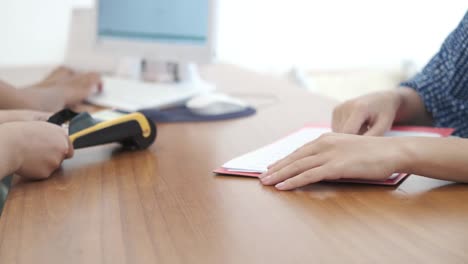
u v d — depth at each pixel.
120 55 1.52
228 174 0.72
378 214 0.56
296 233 0.52
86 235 0.52
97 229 0.54
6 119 0.83
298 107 1.23
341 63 3.04
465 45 0.91
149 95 1.27
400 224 0.54
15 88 1.09
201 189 0.66
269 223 0.55
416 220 0.55
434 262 0.46
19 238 0.52
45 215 0.58
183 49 1.42
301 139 0.85
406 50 3.14
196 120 1.09
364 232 0.52
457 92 0.94
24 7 2.37
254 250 0.49
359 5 2.99
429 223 0.54
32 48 2.42
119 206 0.60
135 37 1.49
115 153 0.84
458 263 0.46
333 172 0.63
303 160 0.66
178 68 1.46
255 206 0.60
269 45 2.86
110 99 1.25
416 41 3.14
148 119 0.86
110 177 0.72
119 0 1.50
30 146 0.68
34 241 0.51
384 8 3.05
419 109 0.97
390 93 0.93
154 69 1.48
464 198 0.61
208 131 1.00
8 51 2.38
